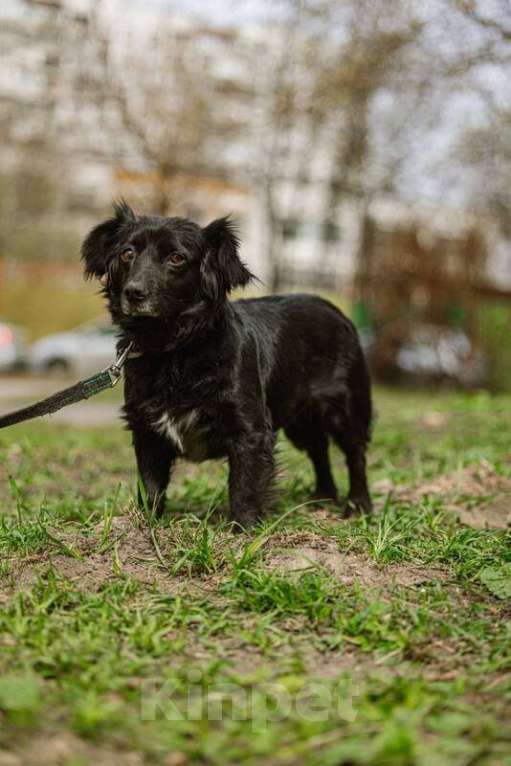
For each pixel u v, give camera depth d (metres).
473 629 1.03
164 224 1.30
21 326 7.65
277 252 4.83
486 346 4.86
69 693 0.88
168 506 1.47
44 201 7.77
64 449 2.26
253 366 1.32
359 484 1.54
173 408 1.28
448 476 1.78
